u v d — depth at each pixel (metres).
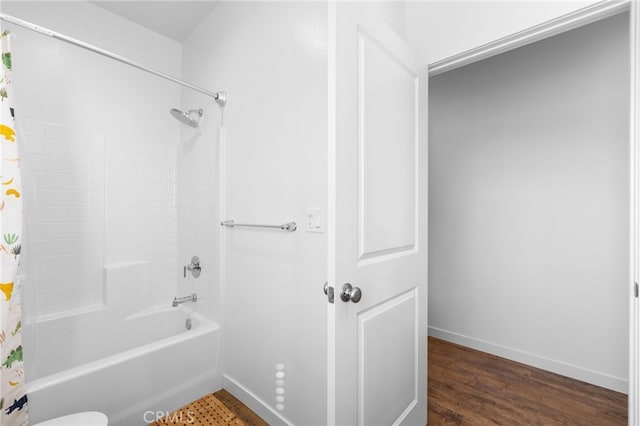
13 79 1.81
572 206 2.13
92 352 2.01
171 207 2.52
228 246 2.00
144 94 2.38
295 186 1.57
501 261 2.44
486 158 2.51
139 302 2.28
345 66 1.01
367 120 1.12
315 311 1.47
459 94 2.66
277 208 1.67
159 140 2.46
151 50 2.41
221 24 2.09
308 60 1.51
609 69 1.99
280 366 1.64
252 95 1.83
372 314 1.17
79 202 2.06
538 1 1.25
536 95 2.27
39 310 1.88
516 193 2.36
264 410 1.71
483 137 2.53
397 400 1.33
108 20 2.19
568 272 2.14
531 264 2.30
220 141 2.07
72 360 1.92
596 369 2.04
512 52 2.39
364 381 1.11
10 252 1.21
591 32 2.05
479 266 2.55
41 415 1.31
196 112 2.23
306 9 1.52
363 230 1.10
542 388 2.00
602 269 2.02
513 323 2.38
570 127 2.13
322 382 1.44
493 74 2.48
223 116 2.06
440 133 2.78
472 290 2.59
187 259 2.40
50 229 1.93
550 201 2.21
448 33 1.49
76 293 2.03
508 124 2.40
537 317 2.27
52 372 1.85
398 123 1.32
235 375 1.92
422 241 1.52
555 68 2.19
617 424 1.66
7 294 1.20
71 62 2.03
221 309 2.03
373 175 1.15
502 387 2.01
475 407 1.81
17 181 1.25
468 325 2.61
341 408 1.00
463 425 1.65
